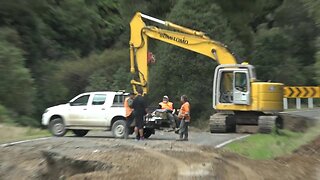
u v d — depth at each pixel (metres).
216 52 37.06
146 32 38.31
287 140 26.92
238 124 35.44
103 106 32.31
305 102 72.75
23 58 51.28
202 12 52.50
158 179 15.50
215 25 51.97
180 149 21.83
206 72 50.94
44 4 63.34
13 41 53.75
